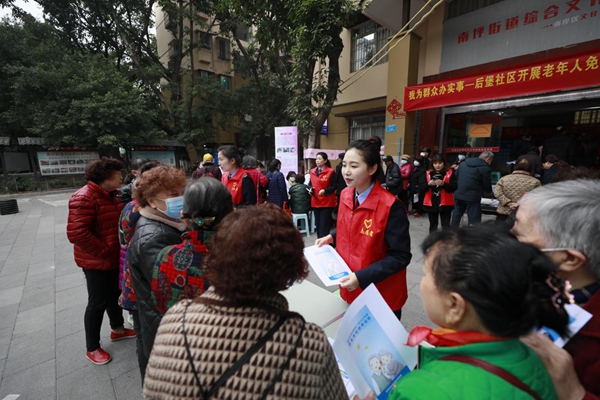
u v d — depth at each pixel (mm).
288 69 13750
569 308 765
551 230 775
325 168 4301
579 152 5941
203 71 16016
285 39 6777
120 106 11367
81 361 2037
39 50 11172
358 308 965
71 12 12469
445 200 4262
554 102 5047
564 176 1438
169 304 1041
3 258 4160
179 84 14172
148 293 1146
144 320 1146
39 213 7473
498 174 6664
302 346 603
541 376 548
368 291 987
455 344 592
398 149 6746
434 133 6645
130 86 12117
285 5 5789
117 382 1855
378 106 8305
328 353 647
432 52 6586
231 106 14000
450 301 580
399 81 6594
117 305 2182
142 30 13578
